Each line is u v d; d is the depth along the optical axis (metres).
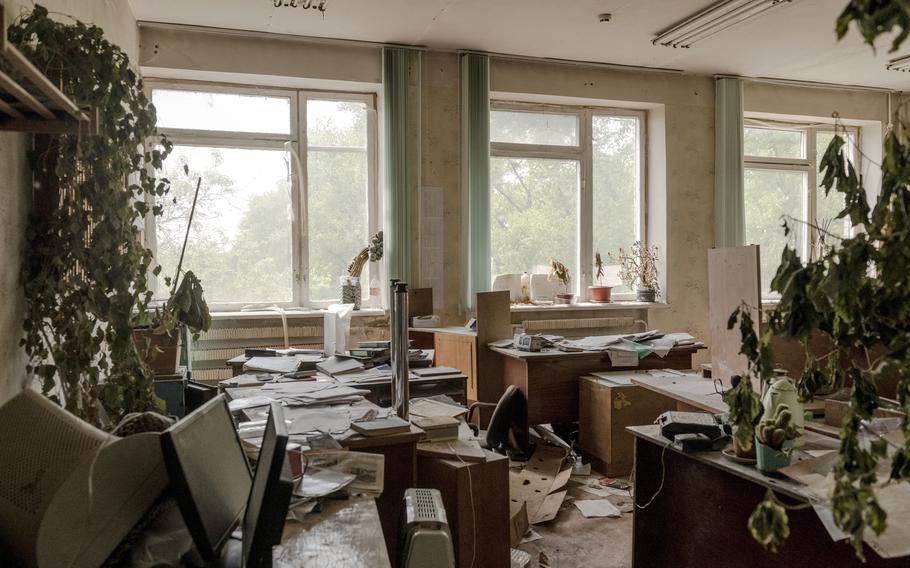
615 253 6.80
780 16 5.13
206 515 1.23
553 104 6.57
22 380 2.05
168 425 1.52
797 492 1.77
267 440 1.38
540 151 6.52
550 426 4.84
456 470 2.42
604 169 6.75
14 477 1.27
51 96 1.50
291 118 5.80
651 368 4.48
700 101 6.70
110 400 2.18
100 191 2.18
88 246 2.21
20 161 2.06
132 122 2.67
